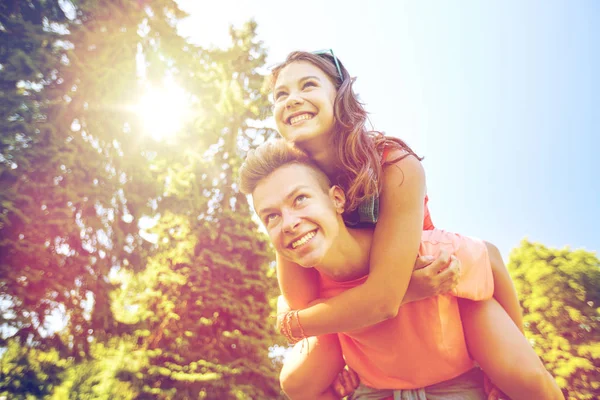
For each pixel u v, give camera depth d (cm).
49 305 897
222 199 1266
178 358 1021
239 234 1195
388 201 159
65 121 993
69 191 913
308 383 192
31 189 900
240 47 1477
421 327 165
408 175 160
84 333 954
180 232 1210
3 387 830
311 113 160
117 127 1052
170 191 1141
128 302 1134
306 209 147
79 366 966
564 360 1198
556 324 1250
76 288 927
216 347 1089
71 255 923
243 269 1165
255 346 1104
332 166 169
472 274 169
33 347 877
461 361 172
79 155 958
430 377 173
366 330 170
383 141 167
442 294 166
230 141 1336
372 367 183
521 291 1338
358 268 163
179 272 1158
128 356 1000
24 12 1050
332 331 157
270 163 155
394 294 149
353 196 158
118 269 1033
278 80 169
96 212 972
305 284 173
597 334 1217
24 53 954
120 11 1154
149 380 995
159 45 1295
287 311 177
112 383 962
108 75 1038
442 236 179
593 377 1153
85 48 1062
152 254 1076
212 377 990
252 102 1420
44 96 966
